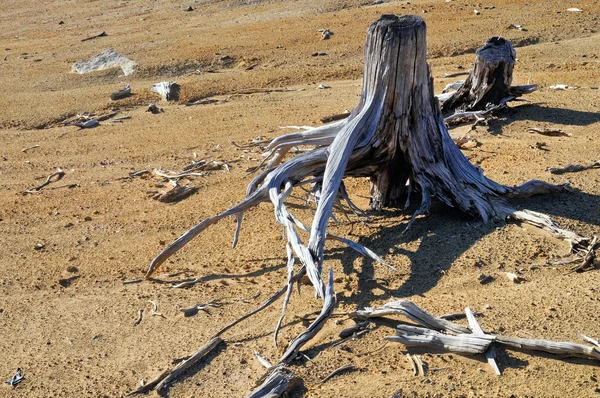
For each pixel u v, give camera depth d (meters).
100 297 6.77
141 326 6.19
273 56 15.25
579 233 6.69
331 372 5.22
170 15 19.42
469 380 4.98
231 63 15.17
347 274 6.51
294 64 14.83
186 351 5.75
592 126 9.70
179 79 14.58
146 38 17.17
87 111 13.17
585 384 4.85
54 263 7.58
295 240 6.09
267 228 7.77
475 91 10.48
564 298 5.77
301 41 15.94
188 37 16.88
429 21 16.53
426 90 7.03
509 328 5.45
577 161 8.38
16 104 13.59
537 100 11.09
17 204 9.28
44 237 8.23
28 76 15.15
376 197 7.59
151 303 6.54
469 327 5.39
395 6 17.95
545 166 8.31
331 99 12.73
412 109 6.97
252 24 17.58
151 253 7.57
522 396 4.80
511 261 6.38
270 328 5.89
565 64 13.32
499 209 7.01
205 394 5.24
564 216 6.98
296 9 18.67
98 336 6.12
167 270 7.14
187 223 8.22
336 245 7.01
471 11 16.95
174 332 6.04
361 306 5.98
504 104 10.43
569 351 5.05
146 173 9.98
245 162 9.98
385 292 6.16
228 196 8.81
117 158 10.77
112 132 12.07
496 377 4.98
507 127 9.97
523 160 8.60
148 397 5.28
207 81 14.08
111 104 13.41
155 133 11.80
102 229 8.30
